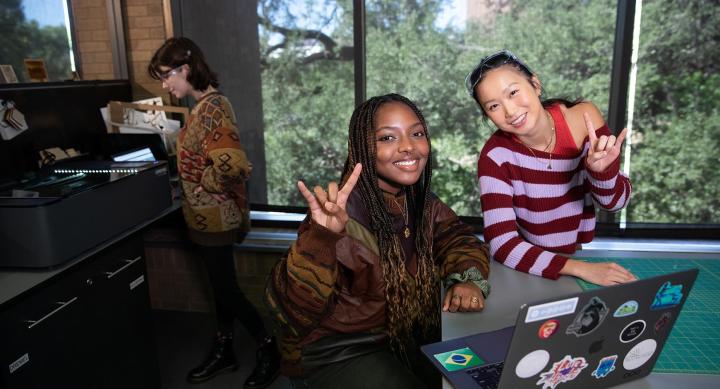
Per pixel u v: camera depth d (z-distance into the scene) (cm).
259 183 304
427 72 272
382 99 123
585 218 156
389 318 122
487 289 123
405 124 119
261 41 283
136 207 209
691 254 154
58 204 167
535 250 137
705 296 128
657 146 259
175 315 311
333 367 120
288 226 299
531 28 256
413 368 131
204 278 308
